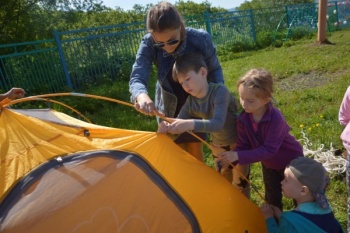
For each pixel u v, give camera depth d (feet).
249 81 6.58
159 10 6.51
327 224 6.08
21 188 4.95
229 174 8.51
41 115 6.57
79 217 4.91
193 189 5.94
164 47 6.86
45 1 34.65
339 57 29.91
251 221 6.56
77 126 5.93
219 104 6.70
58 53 28.22
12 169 5.10
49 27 34.50
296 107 17.49
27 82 27.04
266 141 6.82
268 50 41.16
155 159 5.88
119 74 31.19
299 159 6.50
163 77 7.72
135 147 5.85
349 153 6.89
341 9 56.65
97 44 30.19
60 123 5.95
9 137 5.45
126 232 5.09
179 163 6.10
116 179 5.39
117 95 23.68
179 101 7.90
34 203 4.86
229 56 39.04
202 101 6.98
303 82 24.14
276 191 7.85
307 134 13.56
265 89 6.52
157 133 6.18
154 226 5.30
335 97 18.38
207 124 6.30
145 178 5.60
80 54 29.37
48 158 5.31
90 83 29.71
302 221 6.02
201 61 6.76
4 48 31.09
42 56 27.50
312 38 45.14
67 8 36.27
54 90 28.14
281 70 27.81
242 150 7.09
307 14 52.80
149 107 6.30
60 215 4.84
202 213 5.78
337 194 9.84
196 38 7.30
